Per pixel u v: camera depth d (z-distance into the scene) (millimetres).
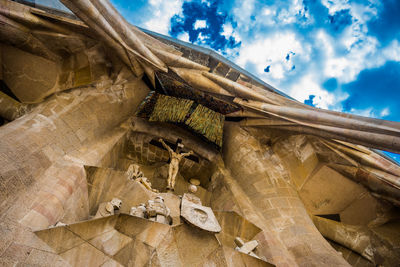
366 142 8781
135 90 13125
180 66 12742
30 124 8383
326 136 10523
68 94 10617
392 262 10656
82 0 8617
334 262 8008
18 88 10977
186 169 14641
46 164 7793
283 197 11219
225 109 14055
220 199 12453
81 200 8008
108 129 12133
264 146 13422
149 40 12406
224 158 14383
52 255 4840
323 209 12570
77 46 11023
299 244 8898
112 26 10000
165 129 14742
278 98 12516
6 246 4586
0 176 6078
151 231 5977
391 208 11719
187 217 6430
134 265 5551
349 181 12047
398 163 13219
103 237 5539
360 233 11812
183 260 5957
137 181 9297
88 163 9445
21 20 9555
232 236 8758
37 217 6211
